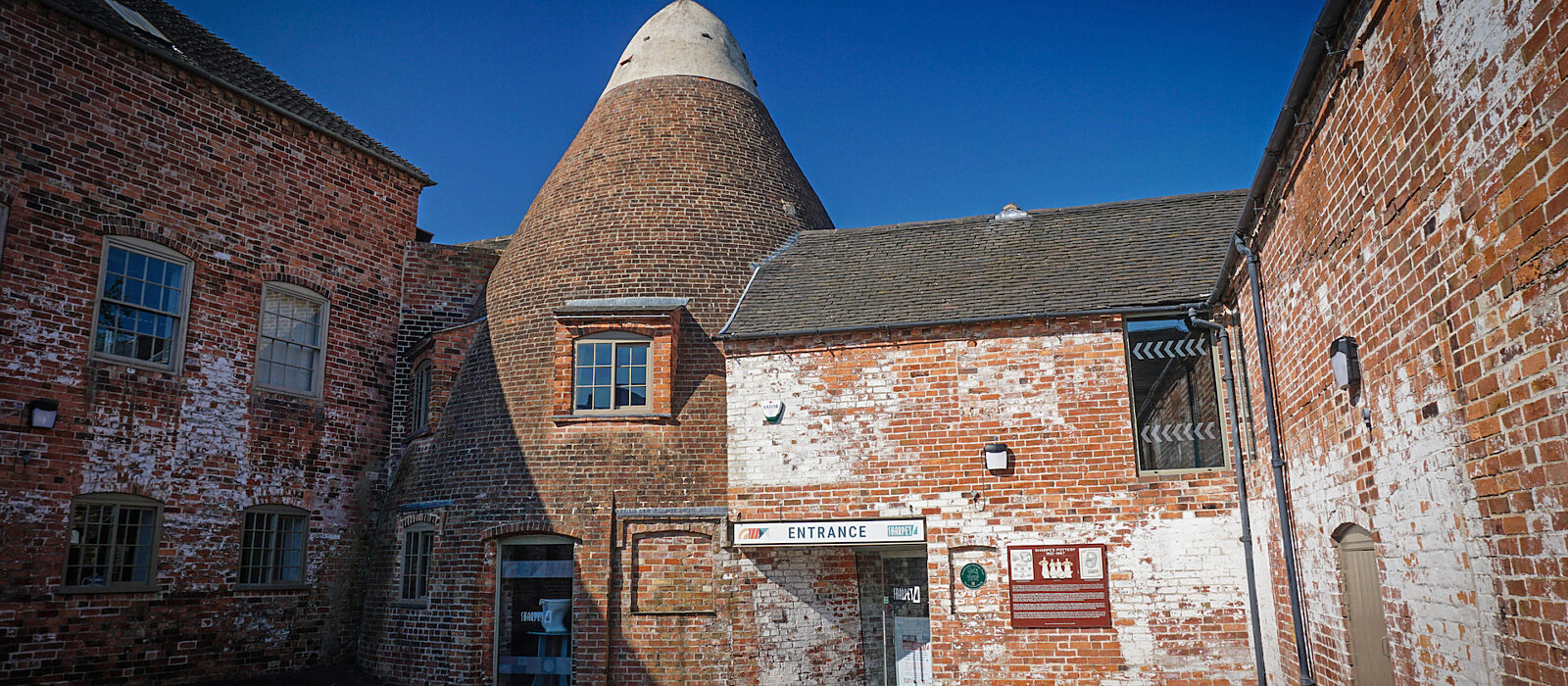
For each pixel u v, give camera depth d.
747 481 14.01
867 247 16.91
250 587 15.31
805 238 17.70
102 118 14.32
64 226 13.69
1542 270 4.20
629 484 14.70
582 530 14.56
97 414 13.74
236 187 16.02
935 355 13.66
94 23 14.24
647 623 14.27
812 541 13.59
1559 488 4.20
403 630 15.46
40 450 13.09
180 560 14.48
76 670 13.13
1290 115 7.52
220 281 15.56
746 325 14.74
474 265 19.23
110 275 14.16
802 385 14.12
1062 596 12.51
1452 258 5.09
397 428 18.05
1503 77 4.39
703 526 14.55
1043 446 12.97
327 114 18.50
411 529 16.00
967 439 13.27
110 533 13.80
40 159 13.52
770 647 14.17
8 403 12.84
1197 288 12.87
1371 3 5.80
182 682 14.27
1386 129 5.85
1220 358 12.70
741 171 17.86
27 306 13.18
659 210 16.77
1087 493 12.70
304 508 16.30
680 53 18.97
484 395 15.95
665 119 17.98
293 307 16.72
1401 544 6.34
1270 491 10.46
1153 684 12.00
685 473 14.80
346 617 16.72
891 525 13.34
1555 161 4.01
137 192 14.62
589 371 15.37
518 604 14.80
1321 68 6.83
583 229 16.70
